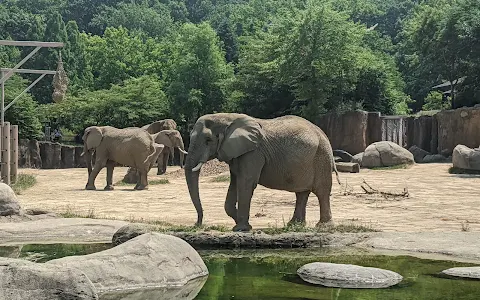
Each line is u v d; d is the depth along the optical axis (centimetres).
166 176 3209
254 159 1220
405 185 2472
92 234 1259
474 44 4422
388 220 1483
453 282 850
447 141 3888
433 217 1551
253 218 1523
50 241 1194
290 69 4397
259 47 4906
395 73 6056
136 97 5200
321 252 1087
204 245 1127
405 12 9831
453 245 1101
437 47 4600
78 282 697
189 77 5522
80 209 1706
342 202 1898
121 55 7100
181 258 871
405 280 864
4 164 2228
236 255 1059
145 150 2444
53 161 4544
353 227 1266
